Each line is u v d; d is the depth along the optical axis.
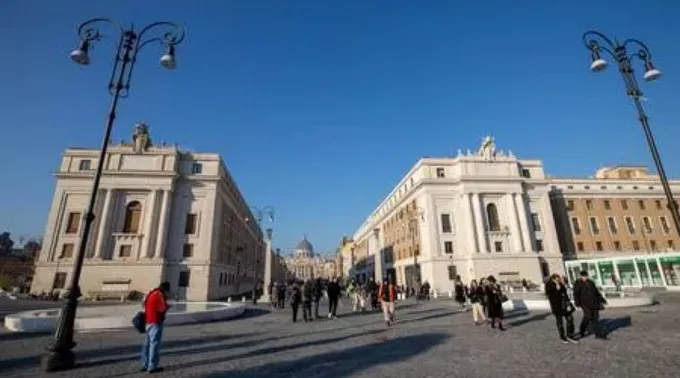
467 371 6.85
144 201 45.47
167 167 46.44
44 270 41.38
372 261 80.38
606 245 57.06
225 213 53.81
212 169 48.59
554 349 8.64
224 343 11.00
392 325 14.65
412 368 7.24
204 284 43.66
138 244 43.44
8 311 23.92
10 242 94.56
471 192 50.78
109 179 44.97
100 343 11.11
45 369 7.57
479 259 47.69
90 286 40.97
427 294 36.25
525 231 50.62
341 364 7.83
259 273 96.00
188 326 15.48
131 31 9.96
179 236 45.12
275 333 13.12
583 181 60.72
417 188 53.25
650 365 6.87
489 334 11.30
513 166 53.72
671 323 11.96
